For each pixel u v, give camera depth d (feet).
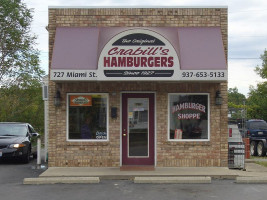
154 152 42.19
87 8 42.24
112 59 38.11
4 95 91.40
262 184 35.29
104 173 38.17
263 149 69.36
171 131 42.27
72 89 42.01
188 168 41.14
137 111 42.52
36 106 96.84
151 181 35.50
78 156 41.88
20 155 48.83
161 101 42.06
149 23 42.34
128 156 42.27
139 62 38.19
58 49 39.96
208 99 42.22
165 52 38.22
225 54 42.24
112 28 41.88
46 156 51.34
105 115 42.29
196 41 40.78
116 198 29.73
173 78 38.22
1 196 30.63
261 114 117.29
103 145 41.93
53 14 42.32
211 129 42.06
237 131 46.03
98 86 41.98
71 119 42.29
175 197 30.01
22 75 89.10
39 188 33.53
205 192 31.81
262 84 126.41
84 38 40.93
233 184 35.19
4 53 88.79
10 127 54.08
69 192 31.83
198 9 42.37
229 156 44.29
